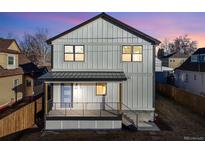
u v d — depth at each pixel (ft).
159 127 62.69
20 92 96.94
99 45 68.90
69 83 67.92
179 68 133.28
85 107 68.23
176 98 104.32
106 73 67.31
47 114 61.00
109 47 68.90
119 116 59.77
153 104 68.59
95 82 62.39
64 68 69.26
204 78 101.76
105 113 63.52
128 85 68.59
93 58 69.10
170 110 84.07
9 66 89.40
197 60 117.29
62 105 68.13
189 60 131.54
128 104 68.49
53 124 59.67
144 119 68.33
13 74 88.22
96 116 59.62
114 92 68.28
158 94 127.34
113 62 68.90
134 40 68.54
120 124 59.62
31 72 109.09
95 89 68.18
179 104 96.32
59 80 61.57
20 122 58.39
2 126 49.24
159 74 164.55
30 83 109.40
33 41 247.29
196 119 71.15
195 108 81.87
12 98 88.48
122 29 68.74
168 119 71.10
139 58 68.80
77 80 61.82
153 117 68.28
